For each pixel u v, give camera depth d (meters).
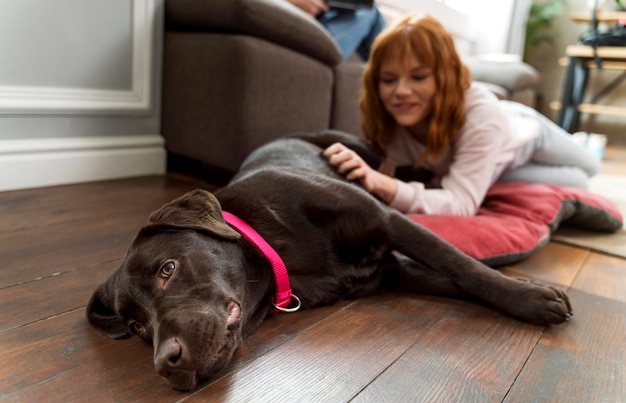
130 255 1.02
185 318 0.85
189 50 2.39
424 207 1.70
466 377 0.93
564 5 5.98
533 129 2.16
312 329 1.11
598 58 4.88
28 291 1.22
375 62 1.88
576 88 5.21
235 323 0.97
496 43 5.37
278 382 0.90
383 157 2.10
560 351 1.04
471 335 1.09
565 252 1.78
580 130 5.95
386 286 1.38
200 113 2.38
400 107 1.85
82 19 2.22
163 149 2.64
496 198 1.97
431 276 1.33
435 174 2.04
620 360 1.01
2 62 2.02
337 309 1.22
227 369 0.93
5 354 0.95
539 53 6.21
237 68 2.16
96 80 2.33
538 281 1.47
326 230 1.28
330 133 2.07
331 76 2.59
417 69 1.78
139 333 0.99
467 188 1.77
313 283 1.23
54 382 0.88
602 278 1.52
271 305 1.17
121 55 2.40
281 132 2.38
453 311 1.22
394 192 1.69
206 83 2.32
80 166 2.31
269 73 2.24
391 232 1.28
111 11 2.32
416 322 1.15
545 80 6.23
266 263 1.14
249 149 2.25
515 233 1.59
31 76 2.11
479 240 1.50
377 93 1.97
